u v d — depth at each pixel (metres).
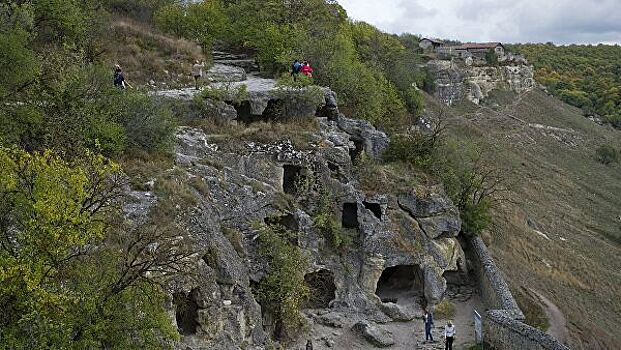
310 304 24.38
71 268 11.42
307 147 26.59
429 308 25.50
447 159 32.22
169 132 22.52
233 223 21.86
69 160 17.16
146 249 14.86
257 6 42.94
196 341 17.00
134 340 11.67
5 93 17.11
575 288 36.31
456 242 28.66
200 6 43.28
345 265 24.89
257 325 19.11
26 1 26.48
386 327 23.92
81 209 11.52
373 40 52.84
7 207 11.12
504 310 22.42
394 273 28.25
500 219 42.16
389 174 28.34
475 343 22.48
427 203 27.20
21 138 17.23
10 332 10.00
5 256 10.34
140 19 41.19
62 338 10.11
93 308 10.72
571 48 182.38
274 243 21.94
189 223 18.08
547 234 45.84
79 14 30.30
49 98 19.12
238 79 35.19
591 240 49.00
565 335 27.19
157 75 32.47
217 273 18.09
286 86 29.73
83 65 23.16
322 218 24.80
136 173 19.17
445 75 95.44
